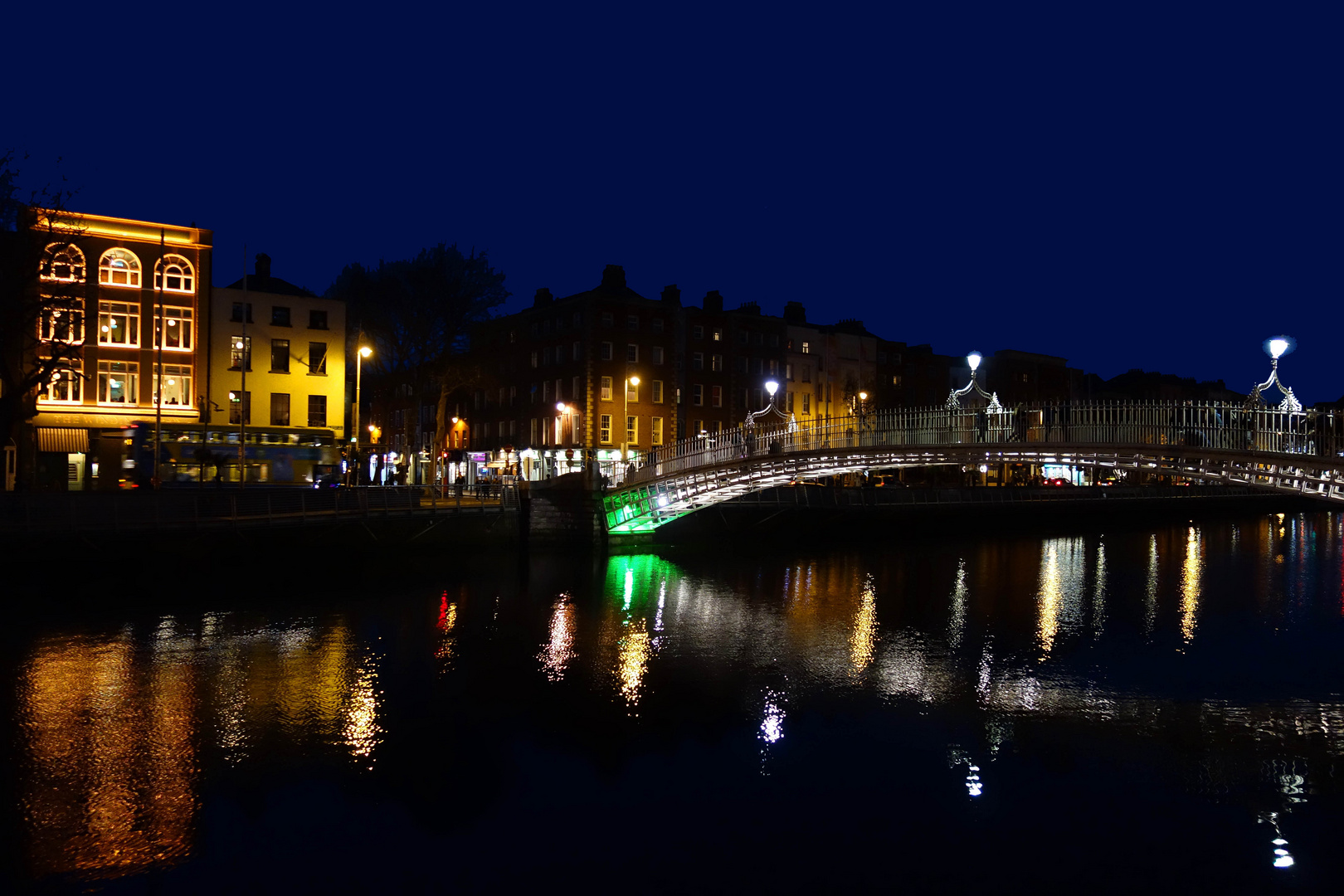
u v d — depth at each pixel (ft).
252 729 68.23
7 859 48.24
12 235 140.26
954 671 87.51
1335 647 98.27
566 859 49.03
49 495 112.27
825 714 73.67
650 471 167.63
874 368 289.33
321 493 139.03
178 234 178.19
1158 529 249.55
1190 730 69.62
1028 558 178.60
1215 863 49.08
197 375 178.60
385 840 50.90
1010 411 130.41
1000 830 52.80
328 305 197.67
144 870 47.44
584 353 234.38
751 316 260.62
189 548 121.80
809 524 198.29
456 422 279.69
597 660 90.94
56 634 95.25
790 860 49.14
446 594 125.59
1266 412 88.63
